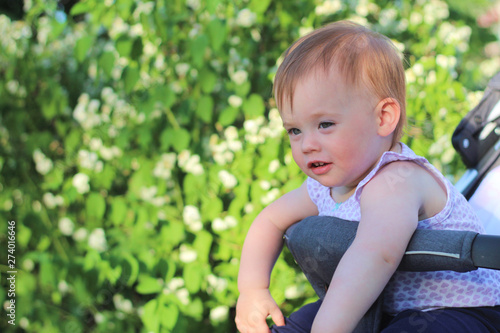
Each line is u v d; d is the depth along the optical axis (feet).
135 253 6.76
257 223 3.92
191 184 7.02
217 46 6.59
